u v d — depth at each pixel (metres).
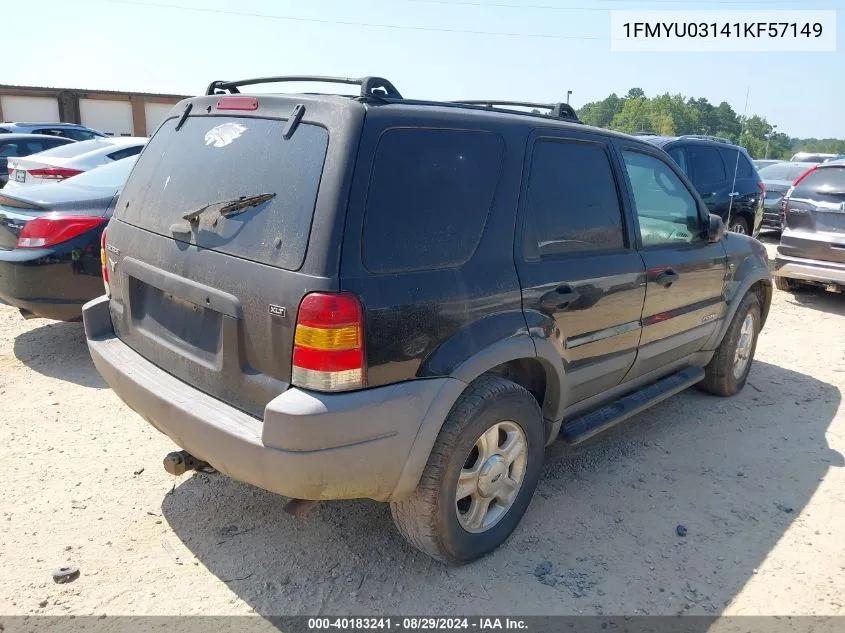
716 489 3.81
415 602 2.83
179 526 3.28
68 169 7.55
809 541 3.34
